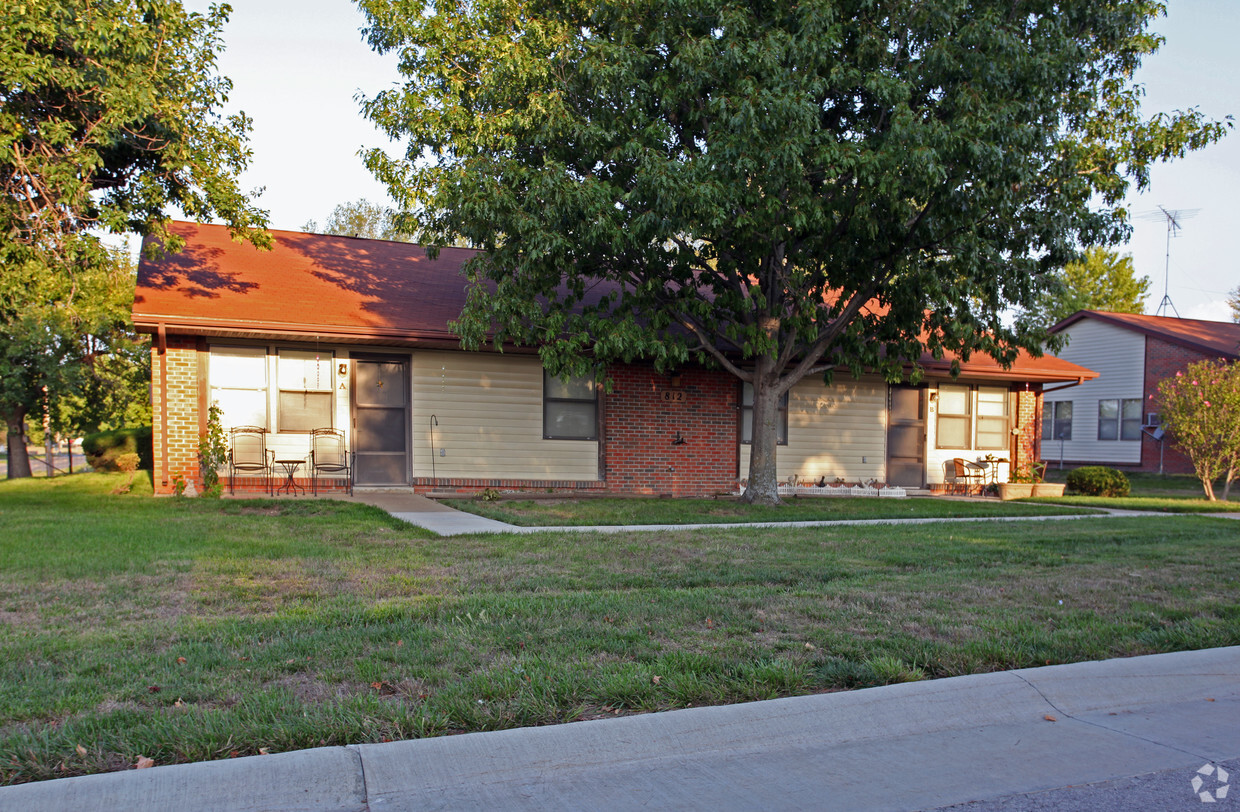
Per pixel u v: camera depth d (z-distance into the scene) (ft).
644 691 14.78
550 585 23.79
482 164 38.63
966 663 16.98
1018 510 49.42
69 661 16.07
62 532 30.91
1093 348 97.19
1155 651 18.62
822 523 40.45
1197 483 79.87
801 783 12.48
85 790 10.88
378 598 21.72
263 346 47.06
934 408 63.41
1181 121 44.47
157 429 44.93
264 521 35.45
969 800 12.10
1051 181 40.86
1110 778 12.93
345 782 11.64
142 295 45.29
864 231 39.04
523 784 12.13
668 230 38.29
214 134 44.04
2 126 36.55
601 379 43.16
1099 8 41.37
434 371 50.39
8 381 56.95
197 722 13.00
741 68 38.50
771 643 18.10
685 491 55.11
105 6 38.75
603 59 39.04
